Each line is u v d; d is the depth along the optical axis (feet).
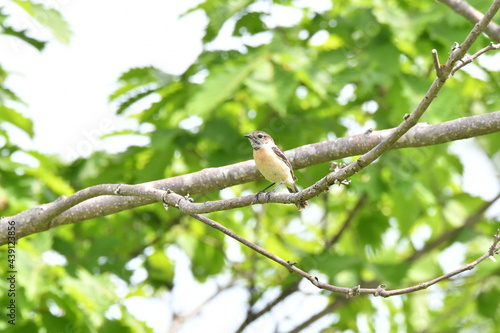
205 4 42.52
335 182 23.09
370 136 29.58
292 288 50.03
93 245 44.47
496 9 19.89
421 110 21.26
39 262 35.06
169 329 52.54
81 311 36.17
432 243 49.83
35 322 35.88
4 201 38.73
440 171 53.11
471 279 48.93
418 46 42.22
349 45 42.34
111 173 44.93
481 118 27.37
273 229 55.72
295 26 45.55
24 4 37.81
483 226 51.31
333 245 50.49
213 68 39.50
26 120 43.24
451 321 50.60
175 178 30.78
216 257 52.26
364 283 47.34
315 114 46.42
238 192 51.65
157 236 50.98
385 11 41.68
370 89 40.91
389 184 46.06
